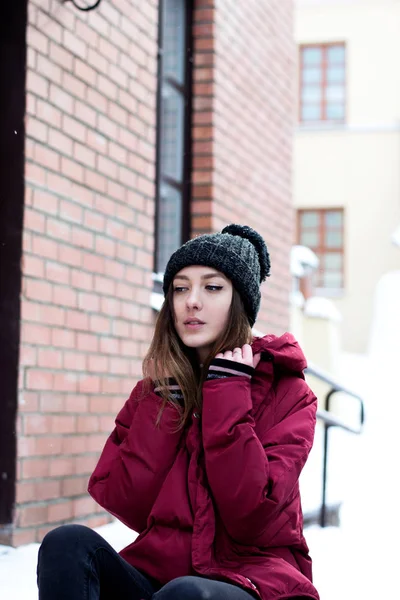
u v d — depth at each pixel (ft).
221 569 7.90
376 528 21.76
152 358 8.91
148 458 8.43
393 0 70.69
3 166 15.11
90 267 16.87
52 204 15.74
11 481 14.70
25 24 15.21
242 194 24.68
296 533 8.23
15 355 14.80
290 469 8.04
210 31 22.91
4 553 14.21
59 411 15.83
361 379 53.47
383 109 70.44
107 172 17.51
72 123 16.39
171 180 22.30
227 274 8.75
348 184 70.54
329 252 71.31
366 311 69.62
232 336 8.70
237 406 8.15
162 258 22.61
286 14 28.86
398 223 69.72
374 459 34.19
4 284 14.94
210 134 22.72
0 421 14.79
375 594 14.93
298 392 8.63
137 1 18.75
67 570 7.53
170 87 22.34
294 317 42.27
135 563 8.16
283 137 28.37
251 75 25.55
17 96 15.12
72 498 16.16
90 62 17.02
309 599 7.84
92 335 16.89
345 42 71.36
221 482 7.89
